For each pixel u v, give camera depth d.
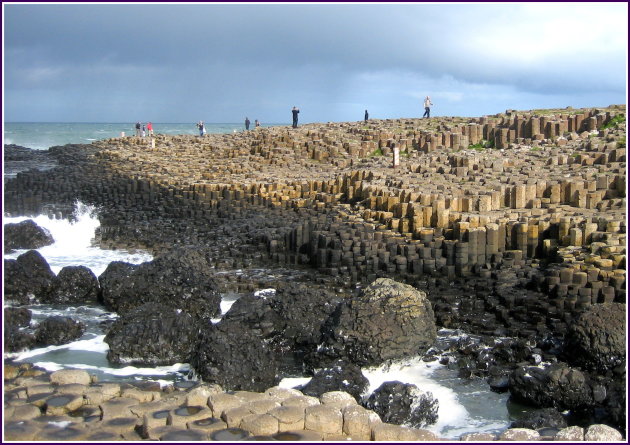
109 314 19.39
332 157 43.56
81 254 27.70
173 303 19.23
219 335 14.29
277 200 32.81
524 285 19.78
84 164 48.97
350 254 23.20
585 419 12.79
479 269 21.73
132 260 26.45
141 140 59.78
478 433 11.64
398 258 22.50
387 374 15.08
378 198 27.59
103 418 11.09
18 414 11.09
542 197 26.06
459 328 17.58
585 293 17.94
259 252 26.03
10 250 27.86
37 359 15.72
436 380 14.77
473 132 42.00
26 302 20.22
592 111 40.09
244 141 51.62
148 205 34.72
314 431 10.78
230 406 11.34
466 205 25.09
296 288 17.73
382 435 10.56
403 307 15.52
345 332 15.22
